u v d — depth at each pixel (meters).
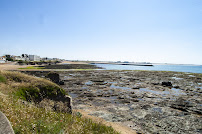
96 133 6.30
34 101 8.80
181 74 61.00
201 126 11.05
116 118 12.36
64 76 46.50
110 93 23.16
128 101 18.12
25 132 3.71
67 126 5.34
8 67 69.56
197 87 29.97
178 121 11.94
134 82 36.41
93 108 15.25
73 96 21.08
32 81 10.21
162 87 29.44
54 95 9.92
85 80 38.28
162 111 14.42
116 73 61.62
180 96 21.44
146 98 20.03
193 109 15.19
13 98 6.69
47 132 4.19
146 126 10.93
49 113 6.30
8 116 4.26
